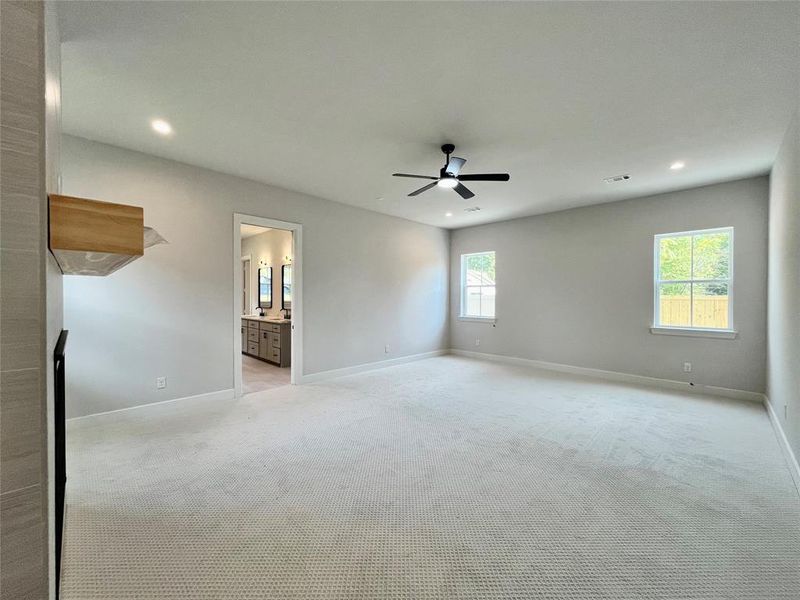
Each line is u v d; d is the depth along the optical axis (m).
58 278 1.38
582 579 1.62
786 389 2.94
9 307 0.65
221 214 4.15
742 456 2.81
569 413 3.80
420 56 2.14
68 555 1.72
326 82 2.40
